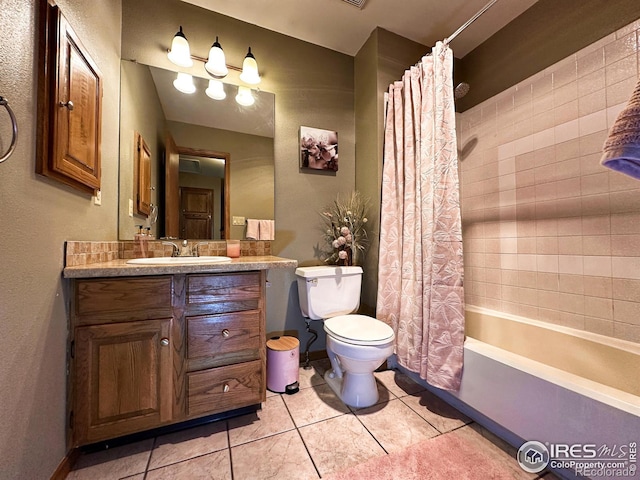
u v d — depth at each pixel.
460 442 1.18
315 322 2.04
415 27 1.93
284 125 1.99
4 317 0.70
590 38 1.42
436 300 1.43
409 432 1.24
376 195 1.95
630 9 1.28
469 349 1.32
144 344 1.10
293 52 2.02
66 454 1.00
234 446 1.15
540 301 1.63
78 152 1.04
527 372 1.07
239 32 1.86
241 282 1.25
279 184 1.97
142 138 1.62
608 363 1.25
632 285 1.27
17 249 0.75
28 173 0.80
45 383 0.87
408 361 1.63
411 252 1.69
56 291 0.93
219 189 1.80
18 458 0.75
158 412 1.11
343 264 2.04
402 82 1.82
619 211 1.32
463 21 1.87
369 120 2.03
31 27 0.81
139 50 1.63
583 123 1.45
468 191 2.10
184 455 1.10
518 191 1.76
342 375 1.66
